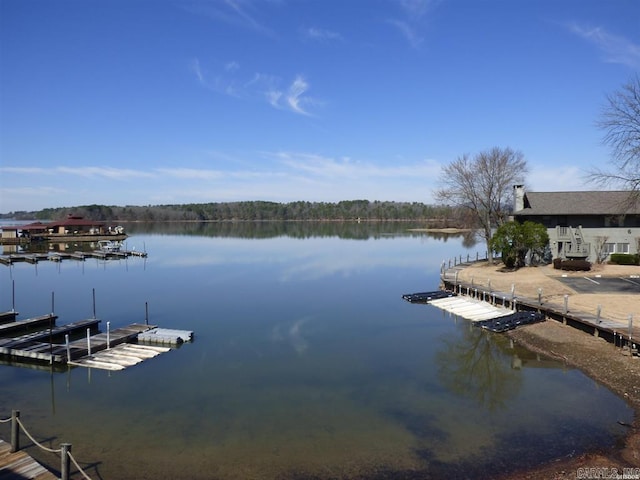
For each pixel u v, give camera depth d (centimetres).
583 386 1905
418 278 4862
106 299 3781
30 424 1576
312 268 5644
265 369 2120
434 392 1852
